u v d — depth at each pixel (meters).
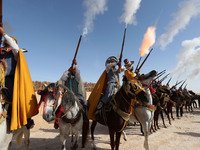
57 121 2.95
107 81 3.85
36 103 2.81
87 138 3.82
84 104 3.71
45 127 7.44
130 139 5.39
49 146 4.61
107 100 3.52
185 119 10.55
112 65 3.67
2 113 2.20
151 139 5.30
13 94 2.40
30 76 2.77
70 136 5.57
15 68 2.64
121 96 3.23
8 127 2.34
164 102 7.19
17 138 3.38
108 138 5.58
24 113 2.47
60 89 2.93
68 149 4.34
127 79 3.25
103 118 3.55
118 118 3.20
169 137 5.59
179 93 11.02
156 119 7.29
